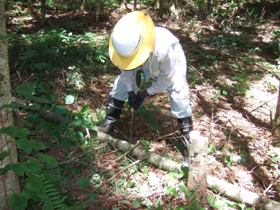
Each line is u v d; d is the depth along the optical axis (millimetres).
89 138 2195
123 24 1842
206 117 2645
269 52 4117
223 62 3635
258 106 2906
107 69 3072
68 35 3592
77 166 2014
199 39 4141
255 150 2367
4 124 1448
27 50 3059
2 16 1395
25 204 1395
